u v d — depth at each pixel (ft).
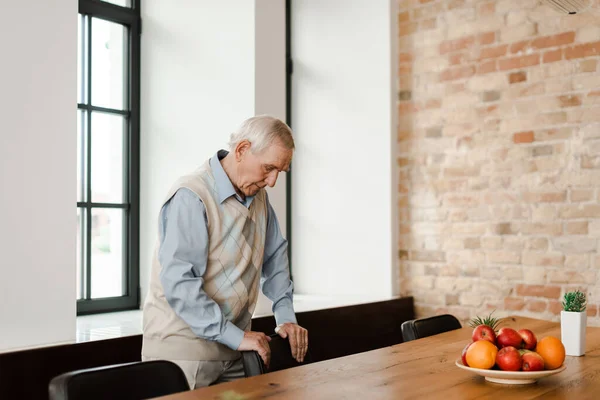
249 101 12.09
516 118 12.42
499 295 12.62
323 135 14.61
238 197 7.60
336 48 14.44
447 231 13.26
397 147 13.88
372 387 5.74
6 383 7.84
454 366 6.63
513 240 12.46
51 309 8.72
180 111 12.89
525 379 5.84
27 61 8.58
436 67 13.41
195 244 7.16
